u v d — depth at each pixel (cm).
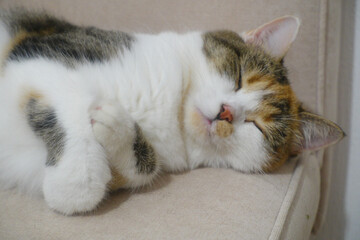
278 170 43
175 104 39
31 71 36
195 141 41
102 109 35
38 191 38
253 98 41
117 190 38
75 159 35
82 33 40
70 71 36
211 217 35
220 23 51
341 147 55
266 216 36
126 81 37
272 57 44
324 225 57
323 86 47
